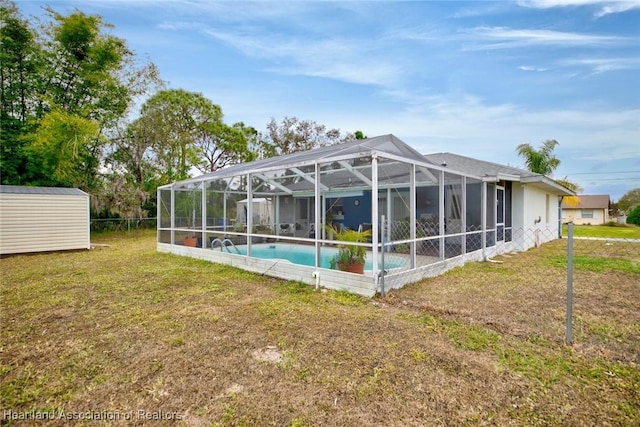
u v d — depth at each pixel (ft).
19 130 50.37
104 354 11.04
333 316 14.32
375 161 17.35
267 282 21.26
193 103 76.28
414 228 20.62
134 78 63.82
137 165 68.33
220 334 12.59
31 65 50.62
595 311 14.53
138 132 66.90
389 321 13.61
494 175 29.76
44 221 36.32
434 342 11.49
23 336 12.62
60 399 8.55
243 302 16.72
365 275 17.56
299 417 7.66
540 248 37.55
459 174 25.03
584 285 19.24
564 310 14.70
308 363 10.19
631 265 25.22
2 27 47.24
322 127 94.84
